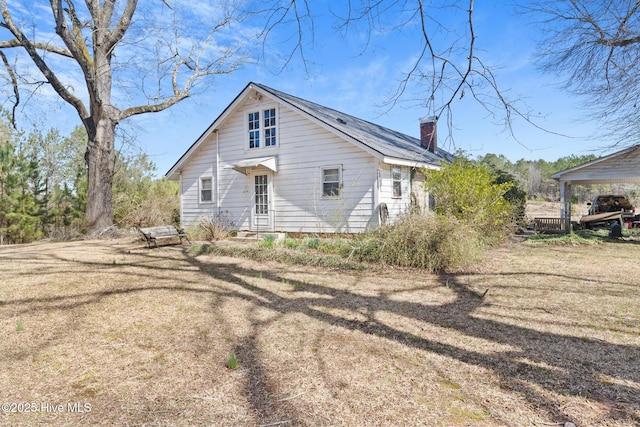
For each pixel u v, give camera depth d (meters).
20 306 4.70
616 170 14.30
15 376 2.80
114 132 14.38
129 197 18.34
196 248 9.79
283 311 4.54
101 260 8.34
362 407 2.36
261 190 13.70
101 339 3.59
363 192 11.51
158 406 2.38
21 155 16.36
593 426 2.15
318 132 12.38
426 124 17.64
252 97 13.78
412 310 4.58
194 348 3.36
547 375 2.80
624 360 3.06
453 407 2.36
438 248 7.29
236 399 2.46
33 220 16.16
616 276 6.59
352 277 6.64
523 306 4.73
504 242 11.97
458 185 10.27
